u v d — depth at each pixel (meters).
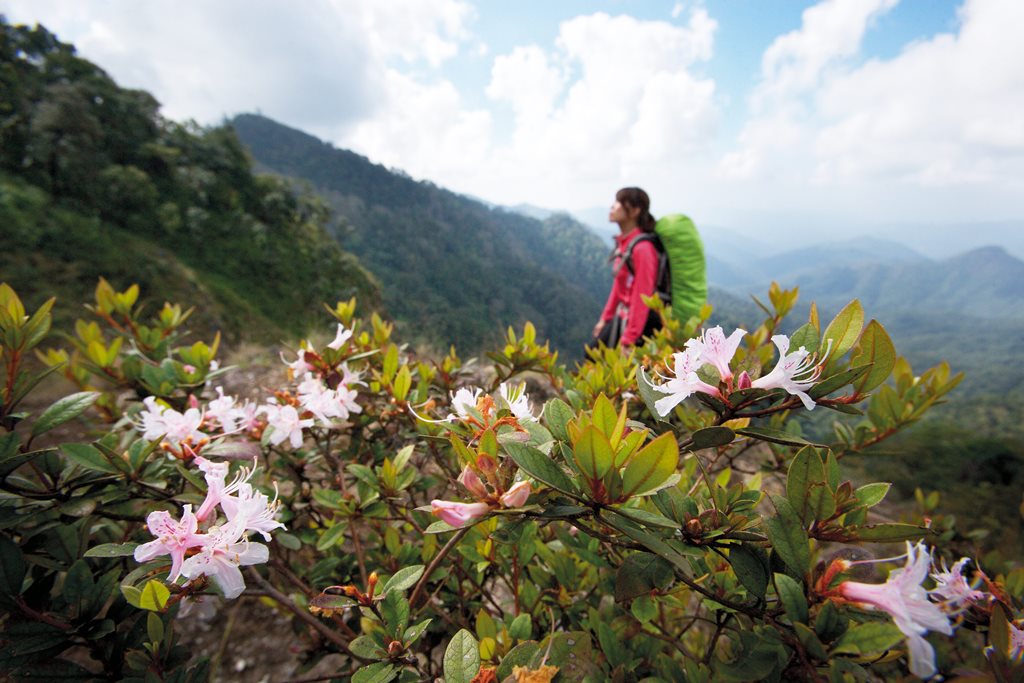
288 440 2.20
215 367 2.38
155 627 1.24
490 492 0.98
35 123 46.84
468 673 0.95
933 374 1.84
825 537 1.05
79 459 1.33
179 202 55.94
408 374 1.96
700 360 1.21
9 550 1.26
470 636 1.00
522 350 2.47
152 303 27.53
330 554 2.22
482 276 151.88
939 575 1.24
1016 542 5.10
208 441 1.55
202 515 1.12
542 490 1.01
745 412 1.20
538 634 1.68
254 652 2.20
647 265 3.74
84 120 52.59
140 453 1.41
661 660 1.42
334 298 55.03
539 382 3.44
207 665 1.35
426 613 1.80
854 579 0.98
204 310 30.81
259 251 54.31
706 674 1.29
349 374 1.98
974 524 5.66
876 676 1.37
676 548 1.07
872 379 1.10
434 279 136.25
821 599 1.00
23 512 1.34
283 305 47.38
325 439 2.25
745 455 2.83
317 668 2.09
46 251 26.58
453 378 2.42
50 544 1.40
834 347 1.14
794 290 2.26
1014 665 0.88
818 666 1.04
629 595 1.03
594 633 1.60
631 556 1.08
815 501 1.04
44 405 4.27
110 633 1.40
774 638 1.13
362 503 1.70
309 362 1.96
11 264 22.25
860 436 1.95
